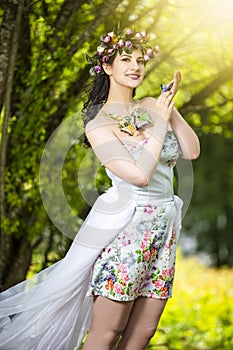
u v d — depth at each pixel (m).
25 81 6.49
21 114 6.56
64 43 6.45
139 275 4.34
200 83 7.89
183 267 14.45
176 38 7.32
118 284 4.31
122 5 6.57
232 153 19.98
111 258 4.34
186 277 12.97
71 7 6.31
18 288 4.73
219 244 21.14
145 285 4.45
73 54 6.44
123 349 4.50
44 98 6.50
